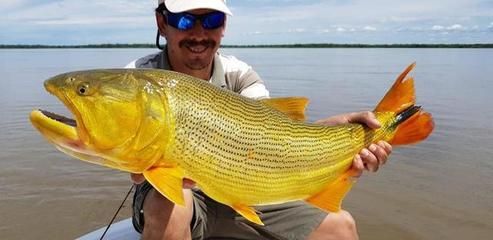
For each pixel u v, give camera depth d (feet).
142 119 1.96
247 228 3.03
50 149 6.53
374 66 27.71
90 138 1.91
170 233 2.62
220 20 3.06
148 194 2.71
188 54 3.07
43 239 4.04
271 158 2.29
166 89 2.03
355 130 2.56
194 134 2.07
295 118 2.42
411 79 2.62
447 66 27.96
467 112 9.37
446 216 4.44
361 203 4.78
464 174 5.52
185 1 3.00
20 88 13.65
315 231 3.01
